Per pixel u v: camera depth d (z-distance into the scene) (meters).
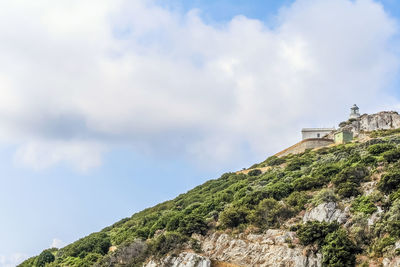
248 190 112.38
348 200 87.94
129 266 95.38
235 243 88.62
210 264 86.31
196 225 97.38
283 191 100.62
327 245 75.00
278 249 81.88
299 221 88.44
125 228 135.12
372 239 75.06
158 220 117.88
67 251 127.00
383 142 121.12
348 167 97.44
